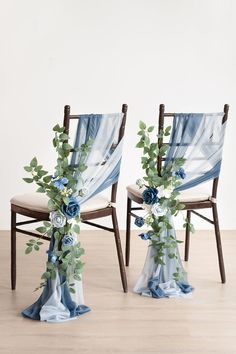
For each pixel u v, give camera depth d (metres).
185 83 4.33
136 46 4.25
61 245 2.78
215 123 3.20
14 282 3.08
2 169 4.24
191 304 2.97
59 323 2.69
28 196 3.02
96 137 2.84
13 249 3.06
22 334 2.56
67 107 2.74
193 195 3.26
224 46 4.33
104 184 3.01
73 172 2.80
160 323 2.72
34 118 4.21
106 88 4.26
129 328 2.65
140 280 3.13
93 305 2.92
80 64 4.22
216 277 3.40
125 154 4.33
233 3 4.30
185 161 3.12
